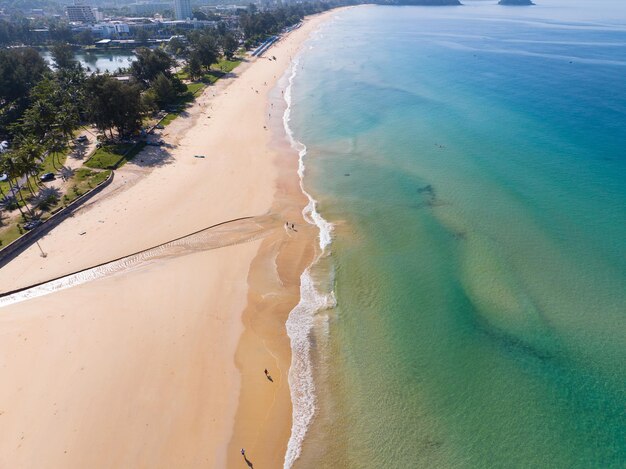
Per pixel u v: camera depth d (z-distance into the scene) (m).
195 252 53.47
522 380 38.19
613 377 38.03
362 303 46.78
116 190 66.94
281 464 32.03
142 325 42.84
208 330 42.62
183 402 35.69
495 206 62.34
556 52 182.25
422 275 50.34
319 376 38.91
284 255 53.69
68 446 32.31
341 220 61.00
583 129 88.44
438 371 39.38
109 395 35.97
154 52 117.88
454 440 33.88
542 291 47.12
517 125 92.12
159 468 31.14
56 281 48.44
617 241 53.88
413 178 71.31
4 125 90.44
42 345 40.44
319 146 85.62
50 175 68.88
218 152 81.81
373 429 34.72
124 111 80.31
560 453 32.75
